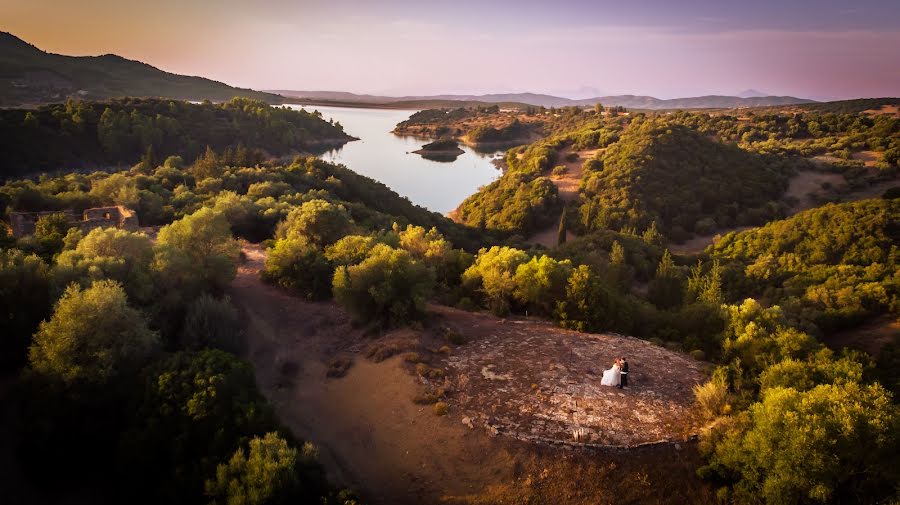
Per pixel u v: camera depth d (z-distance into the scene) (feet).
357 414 77.66
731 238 283.18
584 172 466.29
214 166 352.69
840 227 237.25
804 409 57.16
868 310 165.27
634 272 234.17
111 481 63.36
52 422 64.80
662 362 89.86
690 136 462.19
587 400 75.20
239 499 51.78
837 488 54.80
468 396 76.54
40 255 120.78
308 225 155.22
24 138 514.27
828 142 520.83
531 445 65.57
